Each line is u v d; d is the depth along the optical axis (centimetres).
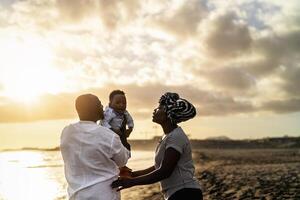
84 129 409
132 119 544
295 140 19262
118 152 407
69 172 409
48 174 5497
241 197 2088
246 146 19125
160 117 455
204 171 4366
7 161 11794
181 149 438
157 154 453
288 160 7456
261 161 7088
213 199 2017
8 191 3042
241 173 4038
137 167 5619
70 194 404
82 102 417
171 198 444
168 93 458
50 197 2638
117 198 412
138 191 2345
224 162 6712
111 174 407
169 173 432
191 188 444
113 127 519
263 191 2355
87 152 402
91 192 396
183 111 445
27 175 5275
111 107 527
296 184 2798
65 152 413
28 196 2738
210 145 19875
